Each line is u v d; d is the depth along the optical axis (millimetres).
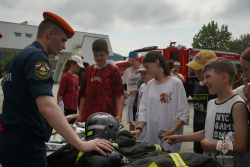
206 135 1517
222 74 1381
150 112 2328
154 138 2311
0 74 13891
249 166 1314
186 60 10414
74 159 1332
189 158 1214
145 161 1192
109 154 1277
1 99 10133
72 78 3844
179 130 2256
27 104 1227
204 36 47531
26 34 43094
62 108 2758
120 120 2604
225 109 1366
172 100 2207
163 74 2279
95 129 1506
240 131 1265
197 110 2312
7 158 1226
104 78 2586
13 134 1220
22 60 1213
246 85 1360
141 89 3117
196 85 2418
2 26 41156
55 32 1332
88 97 2654
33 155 1240
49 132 1354
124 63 9867
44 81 1170
